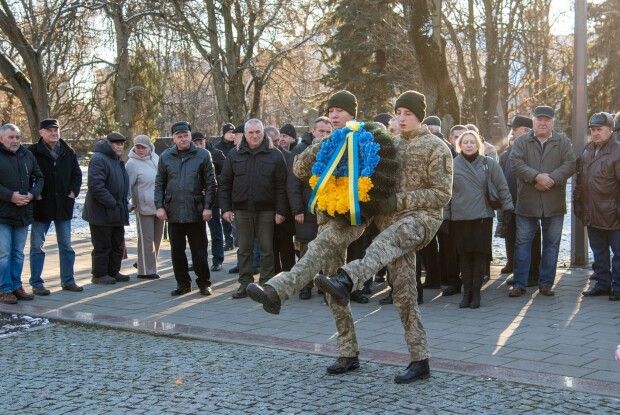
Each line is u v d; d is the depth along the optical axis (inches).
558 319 305.6
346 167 213.9
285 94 987.3
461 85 1002.7
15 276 368.8
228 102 883.4
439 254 389.4
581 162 345.4
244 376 231.6
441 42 665.6
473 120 909.8
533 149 348.8
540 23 997.8
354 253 359.6
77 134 949.8
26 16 726.5
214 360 251.9
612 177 335.6
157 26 782.5
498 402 201.6
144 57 812.0
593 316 309.1
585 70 418.0
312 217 363.6
